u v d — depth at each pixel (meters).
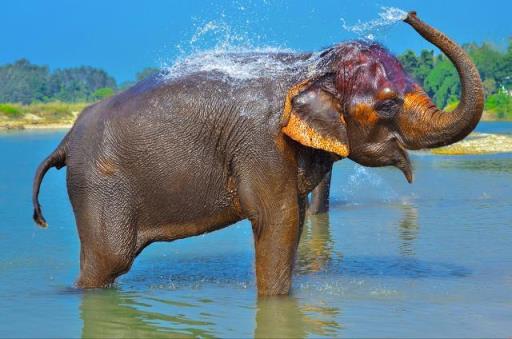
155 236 10.38
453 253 12.84
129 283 11.09
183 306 9.91
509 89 78.81
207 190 10.12
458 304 9.91
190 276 11.59
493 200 18.58
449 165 27.22
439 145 9.66
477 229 14.88
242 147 9.89
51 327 9.10
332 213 17.06
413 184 21.92
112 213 10.23
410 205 18.08
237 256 13.00
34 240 14.26
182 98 10.11
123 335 8.80
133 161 10.15
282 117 9.68
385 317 9.38
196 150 10.05
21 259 12.67
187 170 10.08
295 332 8.84
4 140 45.50
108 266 10.36
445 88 77.31
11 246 13.72
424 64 85.38
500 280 11.06
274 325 9.10
